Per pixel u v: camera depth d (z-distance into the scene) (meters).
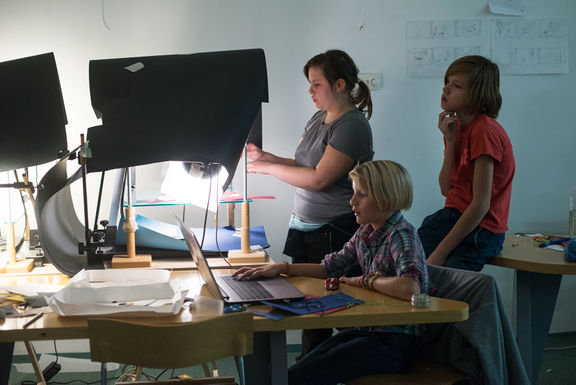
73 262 2.05
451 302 1.58
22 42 2.95
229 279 1.84
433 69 3.22
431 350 1.81
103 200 3.01
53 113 2.13
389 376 1.70
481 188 2.28
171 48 3.06
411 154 3.27
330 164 2.29
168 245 2.24
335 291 1.72
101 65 2.09
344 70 2.32
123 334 1.34
